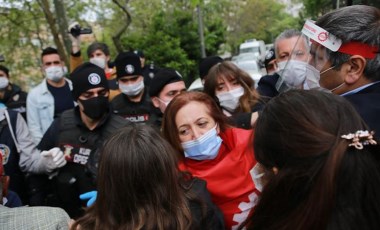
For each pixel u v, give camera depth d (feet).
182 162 6.35
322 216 2.92
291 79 6.93
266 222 3.29
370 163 2.98
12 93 16.53
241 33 122.83
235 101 9.29
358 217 2.94
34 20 36.17
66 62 27.04
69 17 35.40
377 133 4.18
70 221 4.99
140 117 11.50
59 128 8.59
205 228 4.83
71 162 8.24
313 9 22.97
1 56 12.31
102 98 8.18
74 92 8.32
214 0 66.80
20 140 9.52
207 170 6.13
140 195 4.29
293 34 9.40
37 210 4.83
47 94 13.56
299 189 3.09
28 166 9.25
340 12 4.66
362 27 4.47
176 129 6.20
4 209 4.83
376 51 4.48
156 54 48.60
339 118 3.10
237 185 5.89
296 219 3.04
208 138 6.09
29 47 43.42
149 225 4.17
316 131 3.05
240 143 6.05
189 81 53.78
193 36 54.08
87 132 8.38
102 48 16.39
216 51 64.75
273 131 3.28
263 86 10.28
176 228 4.30
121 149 4.31
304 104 3.21
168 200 4.37
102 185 4.39
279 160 3.29
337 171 2.90
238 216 5.93
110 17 45.85
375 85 4.63
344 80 4.75
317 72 5.08
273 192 3.25
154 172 4.29
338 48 4.61
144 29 51.90
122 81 11.43
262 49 76.23
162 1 49.16
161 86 9.71
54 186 8.65
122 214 4.31
